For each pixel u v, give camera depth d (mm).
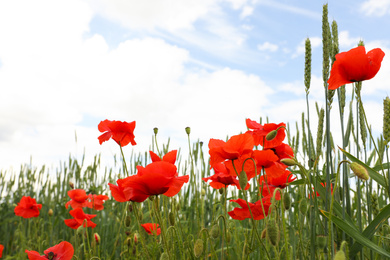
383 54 514
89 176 1556
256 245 686
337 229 536
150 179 511
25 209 1121
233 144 589
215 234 605
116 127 781
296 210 704
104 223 1258
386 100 525
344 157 550
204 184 1080
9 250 1446
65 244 680
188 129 772
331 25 597
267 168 632
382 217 496
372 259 551
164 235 566
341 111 564
